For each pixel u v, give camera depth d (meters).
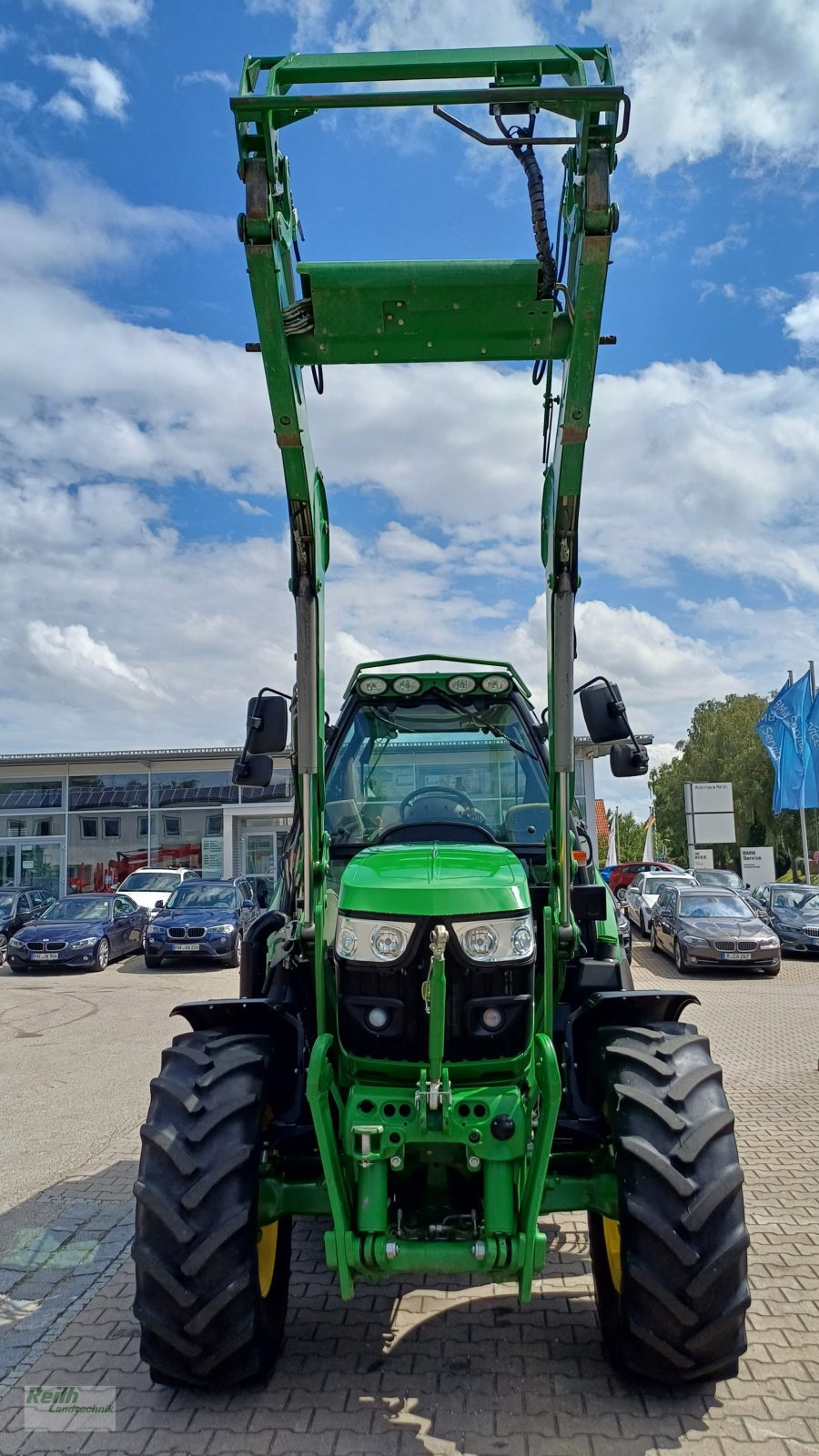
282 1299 3.72
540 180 3.58
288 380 3.43
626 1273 3.22
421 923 3.32
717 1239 3.21
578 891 4.27
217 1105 3.36
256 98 3.11
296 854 4.18
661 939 19.48
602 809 38.66
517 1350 3.82
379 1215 3.18
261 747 4.23
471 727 4.90
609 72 3.29
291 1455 3.11
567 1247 4.95
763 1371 3.61
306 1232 5.33
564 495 3.67
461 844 4.16
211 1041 3.63
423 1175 3.43
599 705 3.99
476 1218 3.29
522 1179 3.28
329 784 4.81
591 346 3.35
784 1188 5.70
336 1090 3.45
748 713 52.69
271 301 3.31
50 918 19.58
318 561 3.88
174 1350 3.22
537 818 4.71
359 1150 3.24
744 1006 13.62
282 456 3.56
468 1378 3.60
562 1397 3.45
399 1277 4.59
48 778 33.28
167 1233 3.21
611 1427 3.25
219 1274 3.19
